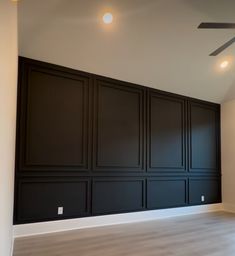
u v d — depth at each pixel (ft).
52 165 13.92
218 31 14.42
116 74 16.12
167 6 12.27
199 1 12.27
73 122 14.82
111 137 16.20
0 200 4.14
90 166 15.25
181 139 19.81
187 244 12.23
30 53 13.28
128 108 17.11
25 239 12.45
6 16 4.26
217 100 22.08
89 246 11.64
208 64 17.19
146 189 17.57
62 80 14.60
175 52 15.34
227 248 11.73
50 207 13.75
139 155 17.37
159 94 18.81
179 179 19.42
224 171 22.00
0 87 3.79
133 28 13.07
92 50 13.89
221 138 22.43
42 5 10.93
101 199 15.53
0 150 3.92
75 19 11.92
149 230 14.60
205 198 20.88
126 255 10.65
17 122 13.00
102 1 11.41
